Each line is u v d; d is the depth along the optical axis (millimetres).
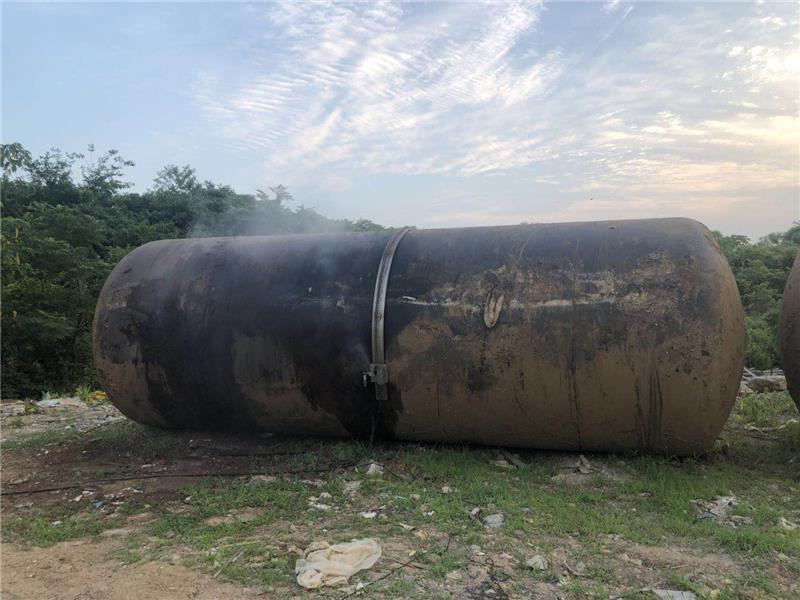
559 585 3219
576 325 4801
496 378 5000
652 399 4672
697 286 4617
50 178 26234
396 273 5461
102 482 5254
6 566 3654
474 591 3135
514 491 4629
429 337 5160
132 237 24266
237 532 4051
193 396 5945
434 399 5211
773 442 5980
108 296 6258
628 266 4855
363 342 5336
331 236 6184
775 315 18891
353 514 4293
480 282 5180
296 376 5539
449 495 4570
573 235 5277
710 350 4500
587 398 4820
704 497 4461
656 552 3637
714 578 3328
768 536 3771
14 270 15055
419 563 3447
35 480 5422
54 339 14695
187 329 5844
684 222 5094
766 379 9648
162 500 4793
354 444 5785
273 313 5613
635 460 5055
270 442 6113
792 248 31219
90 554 3811
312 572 3244
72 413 8586
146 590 3230
